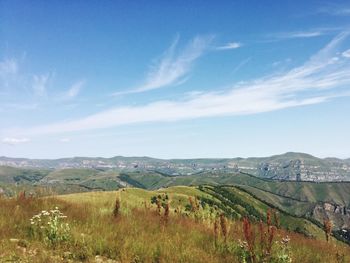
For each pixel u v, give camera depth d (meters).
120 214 19.11
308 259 15.58
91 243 13.80
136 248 13.62
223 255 14.47
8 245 12.62
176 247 14.25
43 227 14.53
